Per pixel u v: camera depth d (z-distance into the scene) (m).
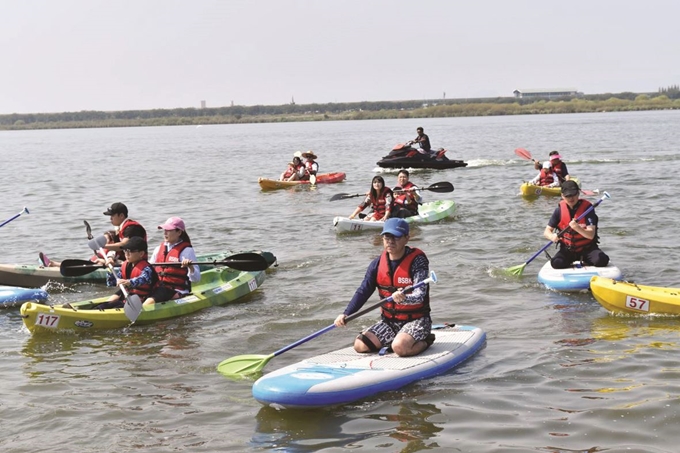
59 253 14.65
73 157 48.28
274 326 9.32
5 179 31.67
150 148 59.03
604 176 25.00
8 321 9.94
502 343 8.25
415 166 29.89
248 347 8.59
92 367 8.02
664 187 21.20
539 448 5.80
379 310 9.77
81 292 11.55
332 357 7.46
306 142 60.81
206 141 71.12
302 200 21.86
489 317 9.33
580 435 5.98
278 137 75.50
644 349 7.87
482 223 16.25
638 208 17.38
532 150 41.09
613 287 9.18
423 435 6.09
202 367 7.92
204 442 6.13
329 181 26.83
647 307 9.03
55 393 7.28
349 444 5.98
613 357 7.66
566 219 10.91
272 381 6.71
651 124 73.31
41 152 56.84
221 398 7.03
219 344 8.70
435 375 7.27
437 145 49.03
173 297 10.16
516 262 12.30
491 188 22.98
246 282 10.88
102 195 24.45
